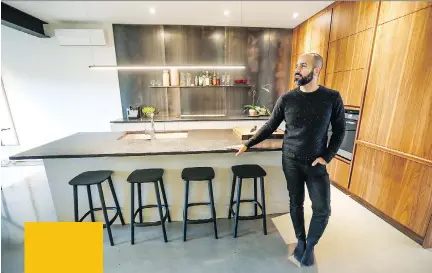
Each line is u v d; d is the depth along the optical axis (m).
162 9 3.18
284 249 1.90
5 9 2.88
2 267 1.75
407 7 1.94
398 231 2.12
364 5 2.44
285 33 4.26
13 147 4.10
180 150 1.87
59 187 2.14
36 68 3.88
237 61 4.26
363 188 2.55
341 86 2.88
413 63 1.91
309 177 1.63
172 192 2.24
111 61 4.00
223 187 2.27
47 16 3.39
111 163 2.12
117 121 3.82
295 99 1.58
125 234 2.11
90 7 3.06
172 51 4.08
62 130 4.20
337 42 2.93
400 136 2.06
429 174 1.82
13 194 2.93
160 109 4.32
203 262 1.78
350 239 2.01
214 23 3.91
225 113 4.48
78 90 4.07
